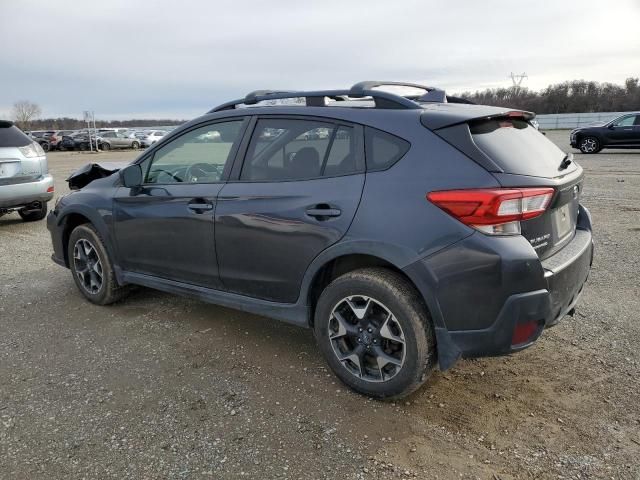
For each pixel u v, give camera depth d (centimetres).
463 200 245
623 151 1959
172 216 365
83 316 427
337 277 313
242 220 323
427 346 268
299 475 234
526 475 231
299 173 308
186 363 341
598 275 489
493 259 241
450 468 236
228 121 351
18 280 528
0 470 240
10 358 352
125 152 3650
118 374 328
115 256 423
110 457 248
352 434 262
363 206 274
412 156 267
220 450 252
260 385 311
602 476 229
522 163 263
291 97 327
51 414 285
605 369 319
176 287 382
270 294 327
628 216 750
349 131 292
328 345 301
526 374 316
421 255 256
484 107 300
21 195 770
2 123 766
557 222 283
